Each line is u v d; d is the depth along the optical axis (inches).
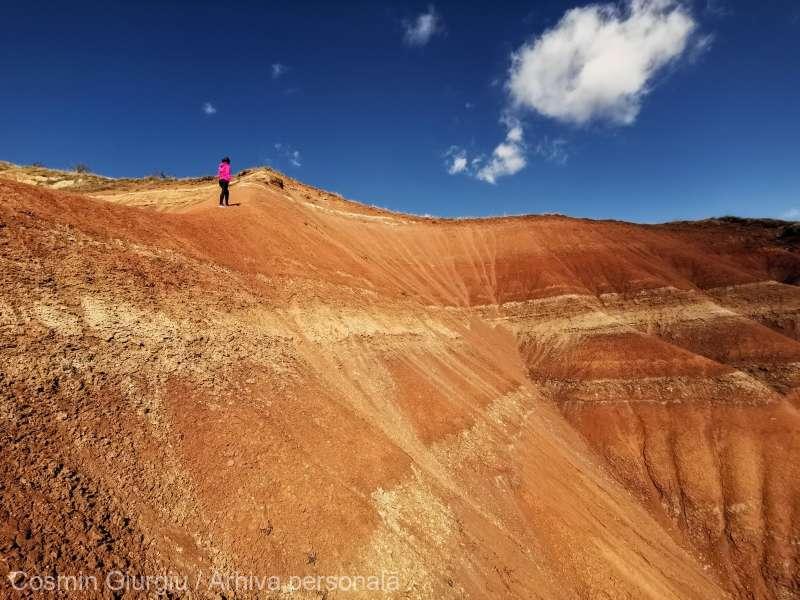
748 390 788.0
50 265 352.8
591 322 983.0
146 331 358.3
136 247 446.0
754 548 605.0
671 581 536.7
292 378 433.1
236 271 534.6
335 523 326.0
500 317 1041.5
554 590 430.3
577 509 564.7
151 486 266.1
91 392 286.5
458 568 371.9
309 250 733.3
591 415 796.6
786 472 676.1
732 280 1063.6
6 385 254.1
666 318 979.9
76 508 227.6
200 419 324.8
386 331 645.9
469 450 533.6
